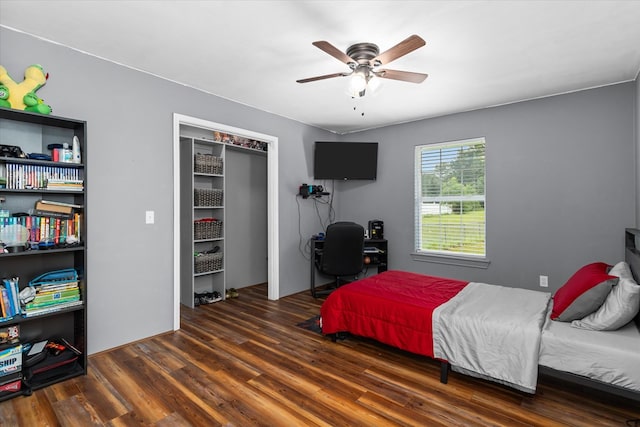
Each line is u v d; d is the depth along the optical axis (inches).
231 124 140.9
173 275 122.6
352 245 154.3
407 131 177.8
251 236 195.5
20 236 83.3
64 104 95.2
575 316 82.7
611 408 76.9
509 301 98.6
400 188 181.0
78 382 87.4
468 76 116.0
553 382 88.5
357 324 106.3
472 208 160.2
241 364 98.2
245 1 74.2
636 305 73.2
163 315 120.1
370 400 80.5
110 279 105.7
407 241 178.7
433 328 89.8
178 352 105.7
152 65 108.4
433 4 74.9
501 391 84.4
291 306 154.9
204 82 122.6
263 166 203.2
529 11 77.5
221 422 72.2
